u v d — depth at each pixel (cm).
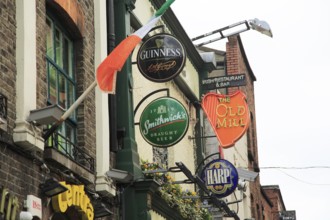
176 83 2875
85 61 1952
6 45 1516
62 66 1867
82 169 1816
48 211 1625
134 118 2267
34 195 1561
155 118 2261
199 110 3180
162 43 2270
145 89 2494
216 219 3073
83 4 1964
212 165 2828
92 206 1825
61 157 1666
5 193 1418
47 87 1733
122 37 2225
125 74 2233
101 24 2050
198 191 2952
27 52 1569
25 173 1532
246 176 3073
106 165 1997
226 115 3089
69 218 1784
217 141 3309
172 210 2528
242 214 4031
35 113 1527
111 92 1675
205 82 3203
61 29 1873
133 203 2166
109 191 1975
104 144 1998
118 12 2245
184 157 2920
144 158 2425
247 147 4441
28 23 1588
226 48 4103
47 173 1628
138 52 2278
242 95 3103
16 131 1502
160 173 2325
